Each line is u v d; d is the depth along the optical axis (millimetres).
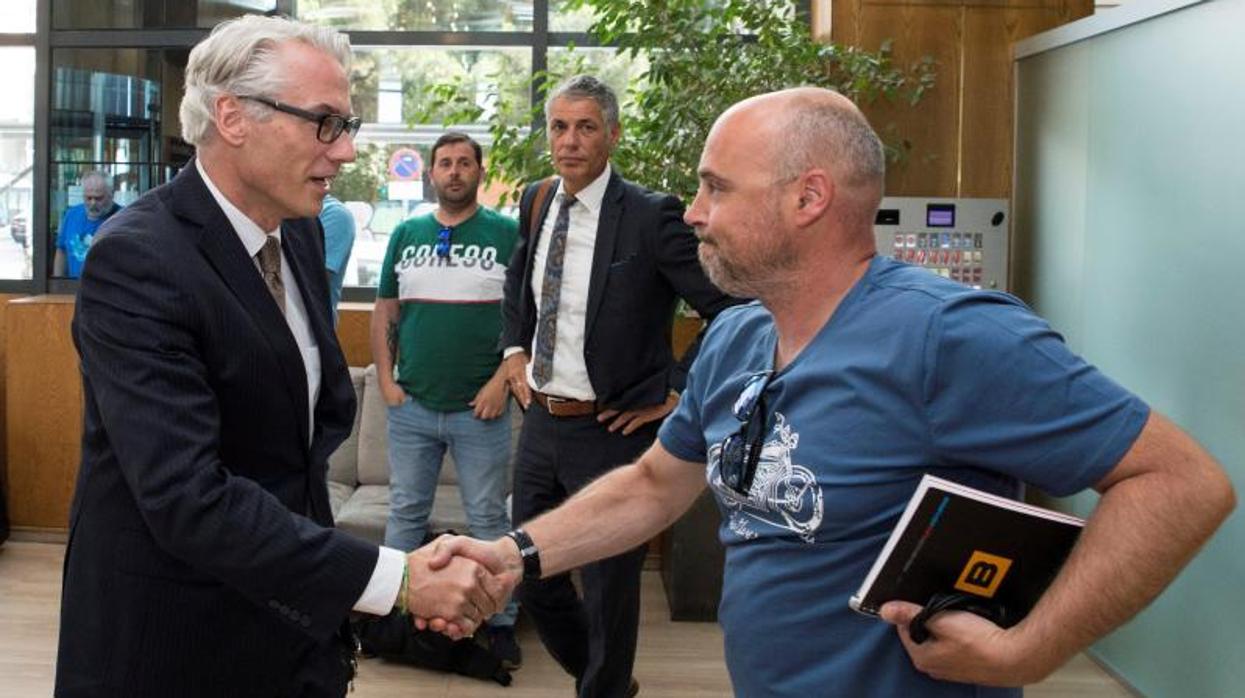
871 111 4848
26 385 5656
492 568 1951
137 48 5953
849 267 1629
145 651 1851
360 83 5984
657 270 3398
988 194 4883
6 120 6031
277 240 1993
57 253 6055
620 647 3422
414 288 4484
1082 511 4258
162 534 1759
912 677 1551
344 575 1848
